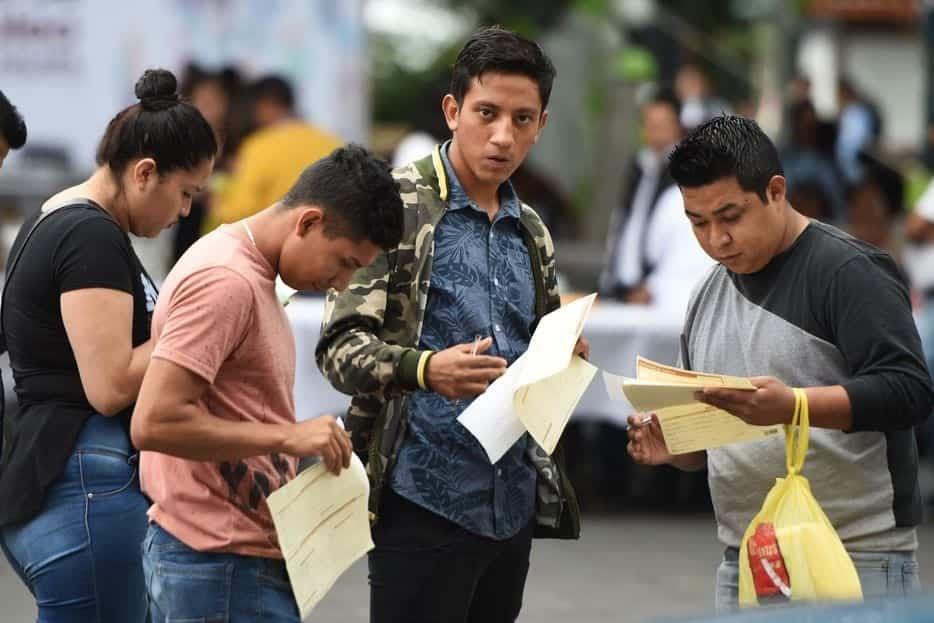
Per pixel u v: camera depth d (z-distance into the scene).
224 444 9.59
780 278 10.88
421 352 10.44
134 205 11.21
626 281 24.62
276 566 10.03
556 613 18.58
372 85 59.72
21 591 19.89
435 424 11.07
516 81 11.07
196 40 28.28
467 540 11.14
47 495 11.12
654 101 24.45
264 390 9.89
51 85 27.81
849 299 10.55
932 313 25.52
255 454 9.69
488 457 10.96
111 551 11.16
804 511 10.39
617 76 37.12
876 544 10.88
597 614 18.52
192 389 9.50
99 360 10.80
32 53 27.72
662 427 10.83
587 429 27.14
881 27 63.16
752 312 11.02
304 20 28.72
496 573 11.60
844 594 10.12
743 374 11.10
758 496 11.10
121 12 27.98
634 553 22.08
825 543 10.30
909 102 63.53
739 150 10.62
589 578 20.50
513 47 11.10
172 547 9.94
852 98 41.38
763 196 10.67
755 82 52.06
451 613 11.23
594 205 35.31
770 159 10.70
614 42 39.00
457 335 11.12
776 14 49.41
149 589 10.14
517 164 11.30
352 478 10.09
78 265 10.86
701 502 25.88
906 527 11.01
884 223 28.17
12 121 12.38
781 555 10.34
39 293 11.02
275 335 9.88
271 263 9.89
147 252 23.70
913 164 43.41
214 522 9.88
